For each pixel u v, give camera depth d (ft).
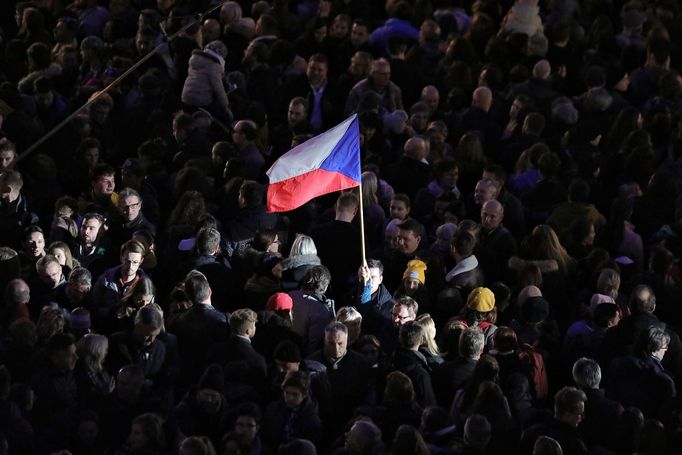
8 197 139.44
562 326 134.51
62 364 111.14
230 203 144.25
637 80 191.31
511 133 174.29
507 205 149.38
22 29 197.16
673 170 167.43
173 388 116.26
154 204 145.79
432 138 166.20
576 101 186.60
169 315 123.24
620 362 117.39
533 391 117.60
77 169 154.51
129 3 198.18
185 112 168.25
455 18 202.90
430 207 151.64
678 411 113.09
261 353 120.06
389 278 136.98
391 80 183.73
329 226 137.28
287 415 108.78
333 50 192.24
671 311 133.69
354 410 112.57
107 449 109.09
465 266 132.98
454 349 120.78
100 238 134.31
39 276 126.52
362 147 164.04
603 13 211.00
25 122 162.91
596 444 111.24
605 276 131.13
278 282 127.03
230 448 103.96
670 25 210.59
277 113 179.52
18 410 108.17
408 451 101.60
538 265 135.33
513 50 193.26
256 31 191.93
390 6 203.31
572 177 164.25
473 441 104.01
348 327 118.83
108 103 166.71
